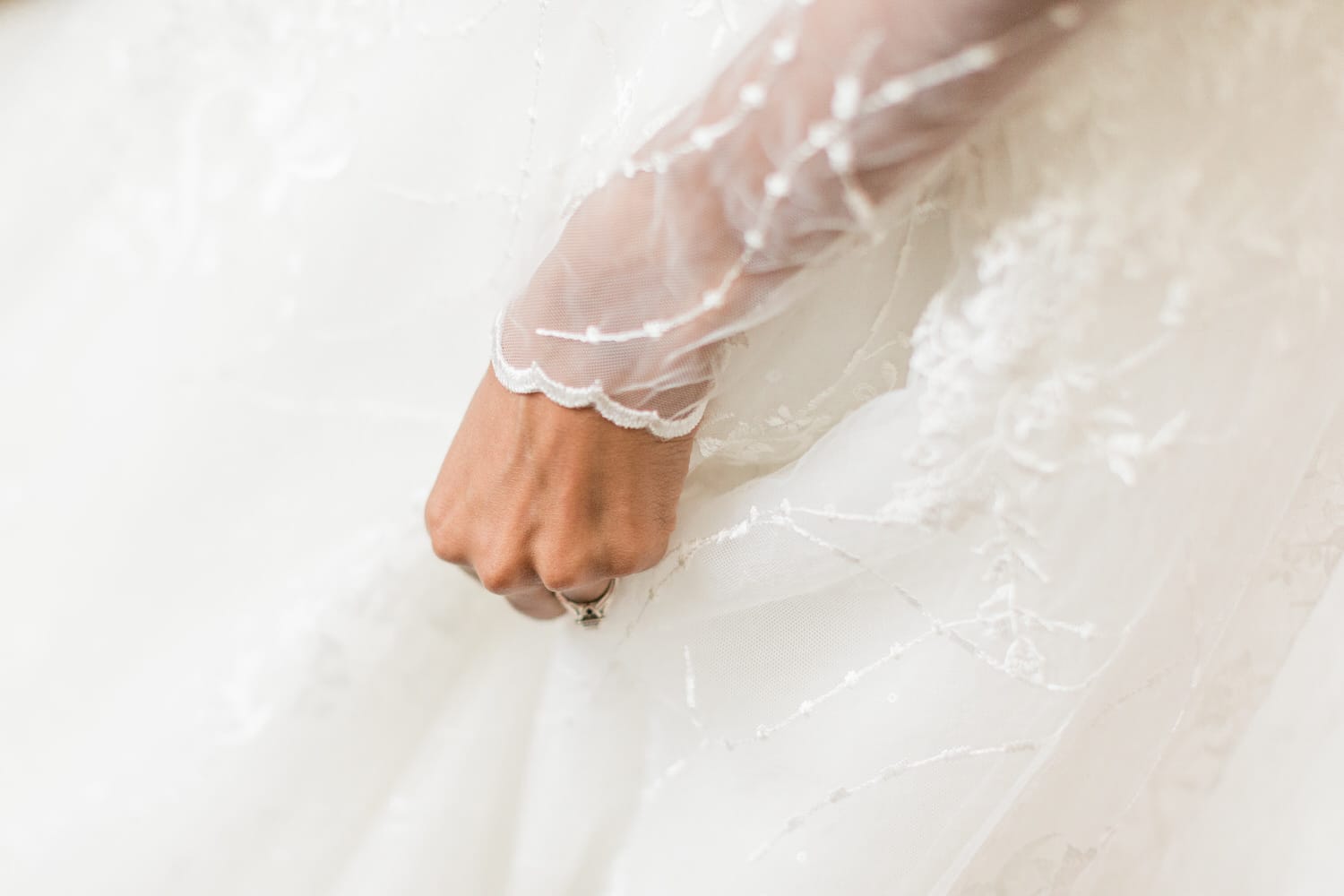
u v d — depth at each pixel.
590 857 0.67
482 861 0.67
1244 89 0.52
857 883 0.61
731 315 0.53
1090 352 0.53
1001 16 0.47
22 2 0.64
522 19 0.59
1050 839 0.65
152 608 0.65
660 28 0.57
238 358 0.64
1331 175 0.55
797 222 0.51
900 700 0.59
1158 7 0.51
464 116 0.61
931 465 0.55
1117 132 0.52
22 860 0.63
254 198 0.64
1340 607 0.73
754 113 0.49
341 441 0.65
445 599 0.65
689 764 0.64
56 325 0.65
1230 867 0.73
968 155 0.53
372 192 0.62
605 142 0.58
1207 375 0.55
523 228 0.61
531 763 0.67
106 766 0.64
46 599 0.65
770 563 0.59
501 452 0.57
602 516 0.57
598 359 0.55
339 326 0.64
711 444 0.60
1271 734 0.74
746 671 0.62
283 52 0.62
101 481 0.65
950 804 0.59
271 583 0.65
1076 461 0.55
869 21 0.47
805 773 0.61
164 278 0.65
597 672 0.65
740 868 0.62
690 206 0.52
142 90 0.64
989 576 0.57
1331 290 0.56
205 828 0.63
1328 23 0.53
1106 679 0.60
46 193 0.65
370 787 0.65
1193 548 0.58
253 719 0.64
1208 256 0.53
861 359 0.57
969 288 0.54
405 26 0.61
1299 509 0.68
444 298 0.63
